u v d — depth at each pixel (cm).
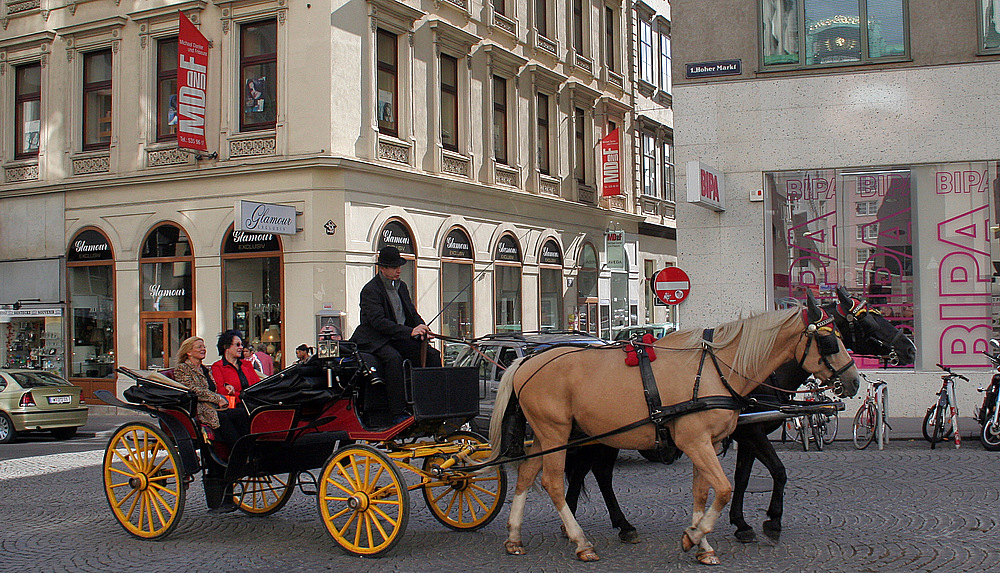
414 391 802
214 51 2409
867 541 809
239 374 1098
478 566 759
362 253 2322
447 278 2667
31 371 2005
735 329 767
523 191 3023
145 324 2480
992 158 1717
